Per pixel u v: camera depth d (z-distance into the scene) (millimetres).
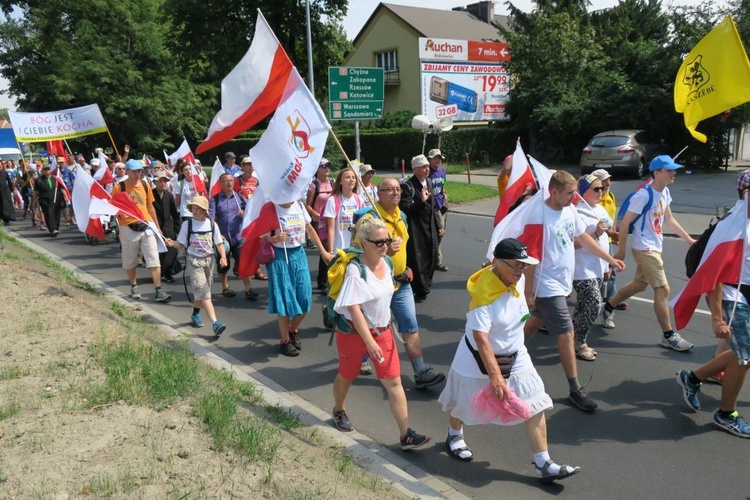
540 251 4871
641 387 5293
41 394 4238
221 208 8719
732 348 4332
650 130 23234
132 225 8281
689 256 4809
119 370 4590
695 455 4219
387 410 5012
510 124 29625
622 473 4020
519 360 3836
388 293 4137
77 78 34031
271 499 3189
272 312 6176
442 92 31875
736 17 21469
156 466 3375
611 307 6711
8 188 16922
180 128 37281
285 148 5801
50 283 7508
